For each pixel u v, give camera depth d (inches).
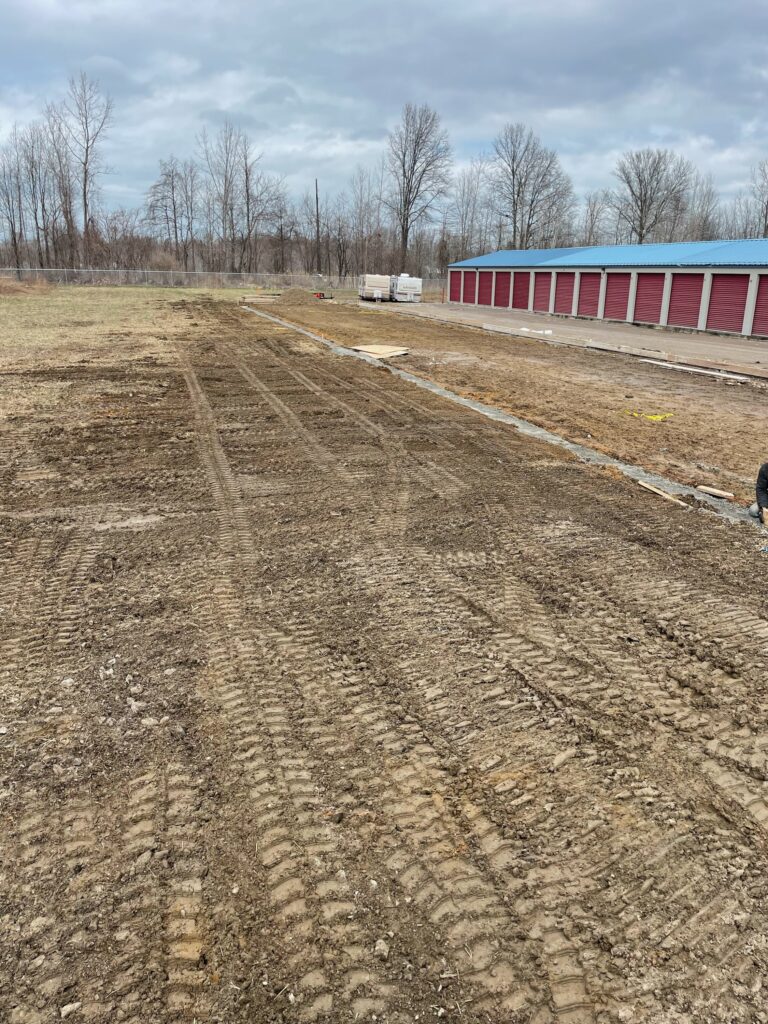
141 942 94.9
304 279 2711.6
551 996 88.8
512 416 441.7
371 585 202.7
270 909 100.3
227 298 1768.0
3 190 2696.9
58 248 2819.9
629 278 1181.1
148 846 110.9
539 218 2844.5
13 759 129.7
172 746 134.0
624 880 106.4
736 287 974.4
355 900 102.0
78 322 983.6
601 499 284.8
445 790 124.0
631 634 177.9
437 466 326.0
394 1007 87.0
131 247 2984.7
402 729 140.1
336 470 315.9
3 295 1727.4
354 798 121.9
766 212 2433.6
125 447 347.6
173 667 159.9
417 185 2810.0
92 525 246.4
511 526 251.6
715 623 183.9
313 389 511.8
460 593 198.5
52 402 446.9
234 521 251.6
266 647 169.0
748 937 97.4
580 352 801.6
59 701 146.8
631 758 132.9
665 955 94.7
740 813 120.3
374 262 3061.0
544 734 139.3
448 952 94.5
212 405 448.5
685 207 2810.0
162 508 263.9
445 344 843.4
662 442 386.0
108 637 172.4
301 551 225.9
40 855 108.8
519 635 176.4
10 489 283.3
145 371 570.9
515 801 121.6
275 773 127.5
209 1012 85.8
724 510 275.9
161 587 199.5
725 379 613.0
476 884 105.1
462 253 3009.4
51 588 197.9
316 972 91.4
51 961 92.0
